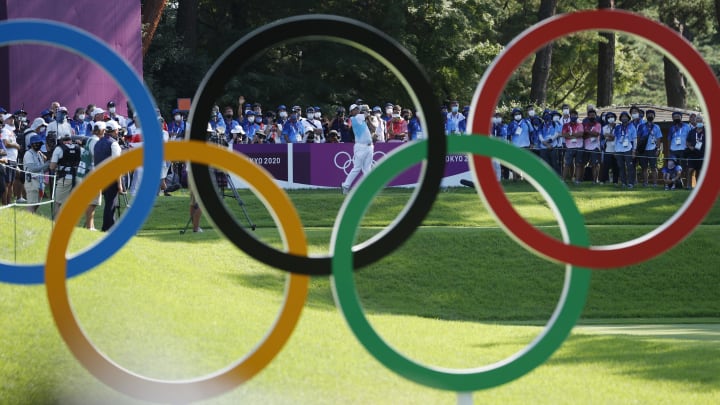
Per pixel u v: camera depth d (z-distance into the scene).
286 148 63.50
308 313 33.50
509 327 35.16
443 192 62.12
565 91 148.00
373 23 110.81
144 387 17.67
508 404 22.17
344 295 17.53
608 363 26.58
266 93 104.62
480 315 42.41
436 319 37.56
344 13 110.75
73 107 71.62
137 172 52.94
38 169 50.00
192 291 34.12
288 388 22.77
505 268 46.44
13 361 23.80
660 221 57.91
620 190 65.25
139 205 17.45
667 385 24.08
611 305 44.06
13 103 69.56
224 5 114.06
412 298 43.62
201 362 25.02
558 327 18.05
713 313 43.75
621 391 23.42
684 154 65.62
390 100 113.12
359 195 17.50
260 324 29.86
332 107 107.06
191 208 49.88
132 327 27.12
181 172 60.31
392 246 17.59
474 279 45.34
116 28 74.75
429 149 17.47
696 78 17.58
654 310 43.62
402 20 106.44
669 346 29.16
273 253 17.41
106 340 25.75
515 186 66.94
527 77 133.12
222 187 50.06
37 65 70.25
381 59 17.19
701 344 29.69
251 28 112.81
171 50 99.06
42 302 27.88
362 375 24.25
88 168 44.56
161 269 37.09
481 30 115.38
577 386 23.89
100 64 17.22
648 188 66.56
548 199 18.02
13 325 25.83
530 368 17.98
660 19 115.50
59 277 17.50
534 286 45.06
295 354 25.45
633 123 66.88
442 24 108.62
